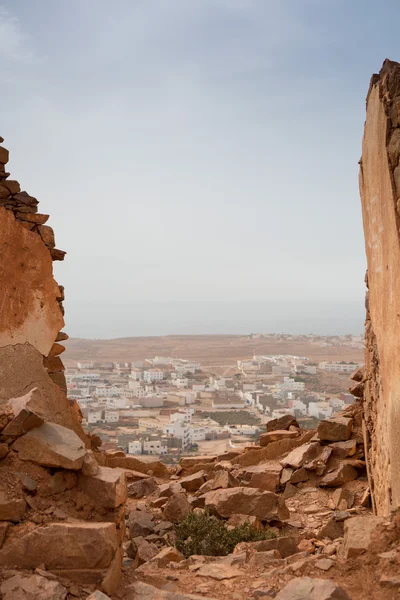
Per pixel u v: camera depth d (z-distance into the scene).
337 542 6.90
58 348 10.75
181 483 10.65
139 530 7.95
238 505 8.22
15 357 9.86
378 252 6.91
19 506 4.60
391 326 6.21
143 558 6.51
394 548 4.66
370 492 8.87
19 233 10.13
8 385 9.65
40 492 4.83
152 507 9.39
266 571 5.18
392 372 6.23
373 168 6.96
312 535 7.76
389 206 6.09
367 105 7.38
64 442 5.07
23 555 4.34
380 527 4.88
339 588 4.08
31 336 10.16
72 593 4.18
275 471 10.37
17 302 10.00
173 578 5.03
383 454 7.14
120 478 5.04
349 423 10.75
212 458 12.77
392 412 6.22
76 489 4.93
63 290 10.88
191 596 4.40
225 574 5.09
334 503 9.11
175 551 6.23
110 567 4.42
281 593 4.15
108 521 4.78
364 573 4.52
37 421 5.12
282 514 8.27
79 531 4.40
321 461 10.12
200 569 5.26
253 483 10.13
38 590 4.04
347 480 9.88
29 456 4.95
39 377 10.12
